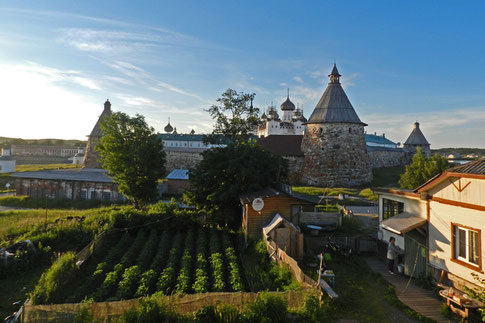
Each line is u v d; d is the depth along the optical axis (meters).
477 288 10.64
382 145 100.81
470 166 11.46
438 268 12.53
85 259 18.06
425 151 82.38
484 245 10.52
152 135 34.22
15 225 24.52
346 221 23.30
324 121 47.31
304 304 10.07
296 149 52.72
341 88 49.59
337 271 14.69
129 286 13.85
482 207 10.62
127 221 25.42
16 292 14.30
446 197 12.33
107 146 32.44
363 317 10.32
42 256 18.34
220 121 36.59
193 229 25.72
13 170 72.12
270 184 25.84
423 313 10.55
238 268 15.36
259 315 9.34
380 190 17.20
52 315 9.20
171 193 47.16
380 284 13.10
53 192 45.56
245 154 25.38
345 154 46.53
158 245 21.83
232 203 25.97
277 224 17.28
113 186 43.66
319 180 47.16
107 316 9.42
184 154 67.50
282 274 13.49
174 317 9.49
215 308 9.57
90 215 27.42
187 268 16.11
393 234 15.62
